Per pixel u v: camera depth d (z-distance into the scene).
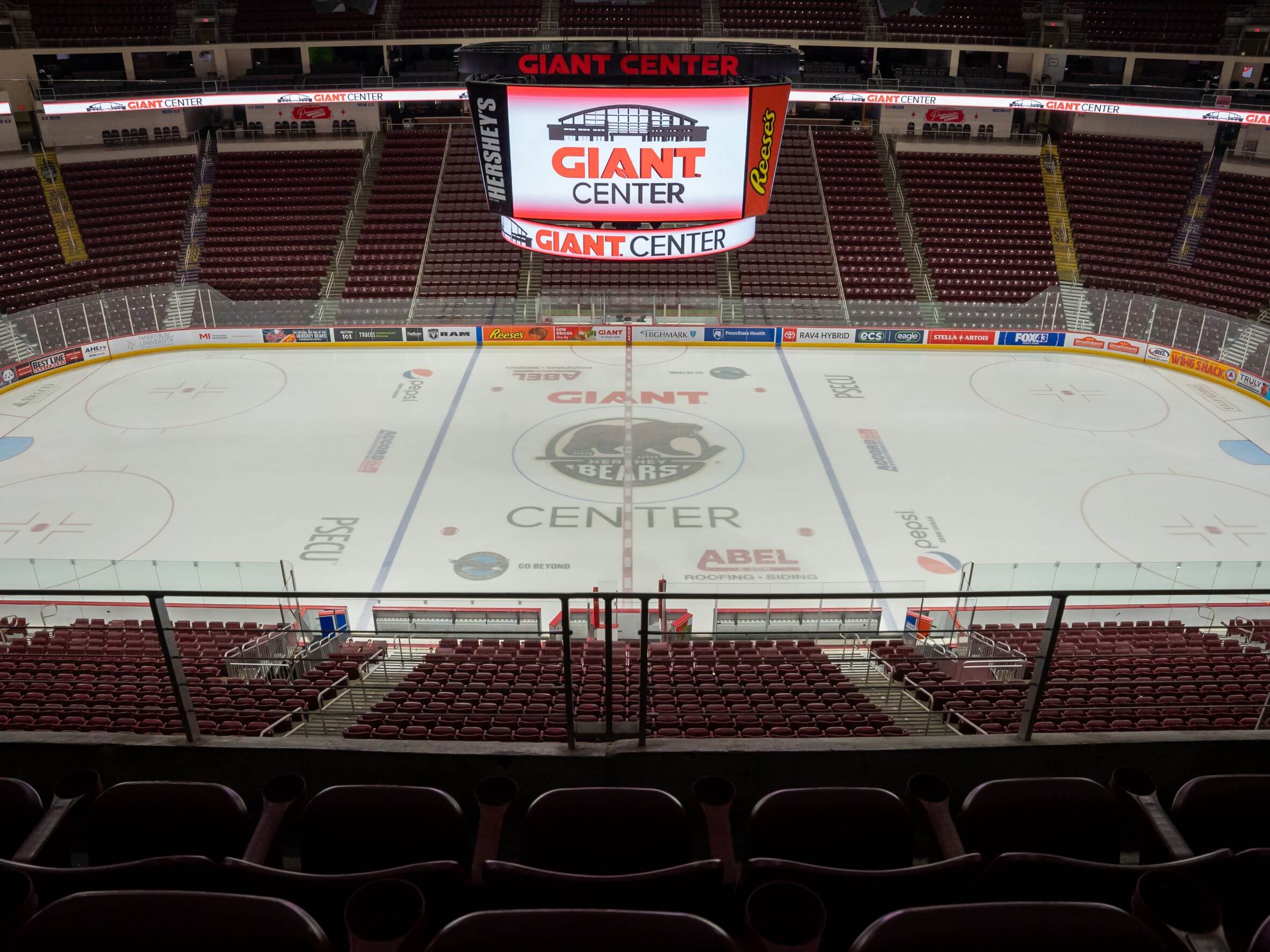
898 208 41.25
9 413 28.98
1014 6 44.22
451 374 32.47
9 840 4.22
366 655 15.75
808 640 17.75
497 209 17.19
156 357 34.22
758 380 32.09
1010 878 3.53
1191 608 18.66
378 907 3.07
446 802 4.14
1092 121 43.62
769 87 15.97
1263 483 25.02
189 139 42.75
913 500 23.92
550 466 25.67
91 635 16.72
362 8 33.50
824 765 5.40
